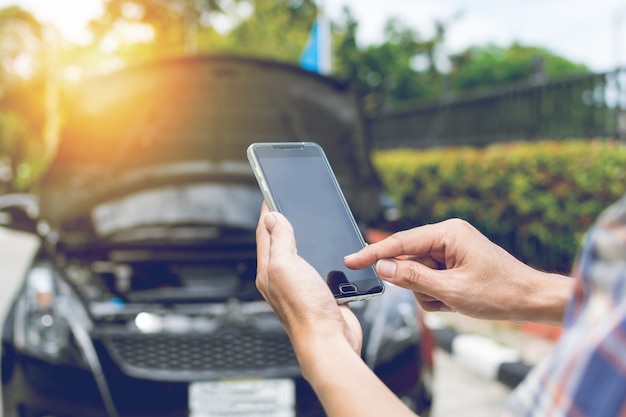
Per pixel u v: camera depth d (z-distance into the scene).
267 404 3.02
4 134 41.03
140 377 2.98
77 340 3.03
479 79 35.41
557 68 38.62
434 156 8.33
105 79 4.12
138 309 3.09
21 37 35.47
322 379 0.71
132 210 3.84
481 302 1.02
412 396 3.09
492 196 7.22
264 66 4.12
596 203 6.05
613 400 0.45
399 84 25.00
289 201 1.03
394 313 3.17
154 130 4.10
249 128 4.16
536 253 6.70
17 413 3.03
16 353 3.06
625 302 0.46
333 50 22.34
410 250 1.05
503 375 4.50
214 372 3.02
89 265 3.37
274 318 3.13
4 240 14.42
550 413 0.48
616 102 6.42
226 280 3.32
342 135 4.26
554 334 5.02
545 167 6.51
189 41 16.00
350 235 1.02
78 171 4.07
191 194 3.90
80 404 2.95
